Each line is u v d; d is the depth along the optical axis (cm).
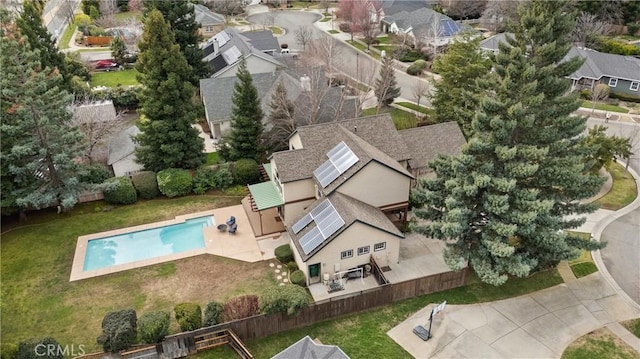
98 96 5369
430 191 2864
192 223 3503
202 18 8738
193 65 5578
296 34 8388
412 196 2939
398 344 2462
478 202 2695
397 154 3294
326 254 2769
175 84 3716
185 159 4003
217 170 3981
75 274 2980
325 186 3008
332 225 2784
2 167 3228
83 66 6144
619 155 4006
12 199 3281
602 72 6306
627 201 3716
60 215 3572
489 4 8631
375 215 2973
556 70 2616
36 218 3531
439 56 5691
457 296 2781
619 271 2945
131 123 5178
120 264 3075
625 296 2748
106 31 7812
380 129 3394
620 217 3500
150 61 3631
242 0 10362
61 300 2769
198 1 10012
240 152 4062
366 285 2836
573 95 2634
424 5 9506
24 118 3156
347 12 8588
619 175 4125
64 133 3359
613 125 5197
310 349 2102
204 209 3666
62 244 3256
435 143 3531
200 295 2797
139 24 7919
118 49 6812
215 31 8850
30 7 4706
